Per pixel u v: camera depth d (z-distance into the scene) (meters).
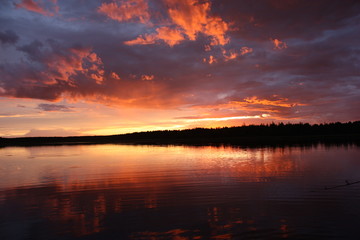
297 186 15.56
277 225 9.73
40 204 13.08
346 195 13.30
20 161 33.09
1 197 14.51
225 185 16.16
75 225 10.25
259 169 21.72
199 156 33.78
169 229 9.62
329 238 8.62
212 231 9.34
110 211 11.77
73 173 22.28
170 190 15.31
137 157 35.00
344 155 30.31
